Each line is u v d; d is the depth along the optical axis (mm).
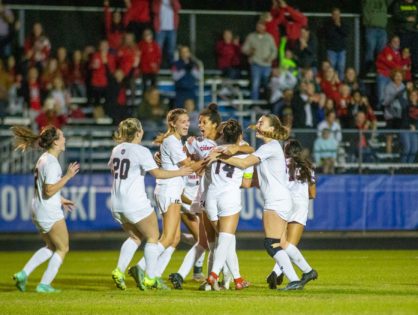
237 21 77750
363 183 61062
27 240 60219
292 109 64875
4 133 64438
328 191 60719
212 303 27297
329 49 70062
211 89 75125
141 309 26000
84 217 61062
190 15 76750
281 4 70000
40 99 66562
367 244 57375
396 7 70875
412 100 67438
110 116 66250
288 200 30719
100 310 25859
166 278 37938
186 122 32375
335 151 60719
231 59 72500
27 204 60594
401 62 68812
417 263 44500
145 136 63344
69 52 75875
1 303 27766
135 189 30797
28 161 62062
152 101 64875
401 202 61344
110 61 67000
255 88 69562
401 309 25562
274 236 30609
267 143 30656
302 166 32812
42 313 25359
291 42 69500
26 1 76250
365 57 71625
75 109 67438
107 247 56344
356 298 28547
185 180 36312
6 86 66750
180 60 67312
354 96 67375
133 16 69438
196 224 37031
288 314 24641
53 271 31406
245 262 45719
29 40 67688
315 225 60781
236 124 31078
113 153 31234
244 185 32406
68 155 61500
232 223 30797
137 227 31031
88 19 76125
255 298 28641
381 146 61156
